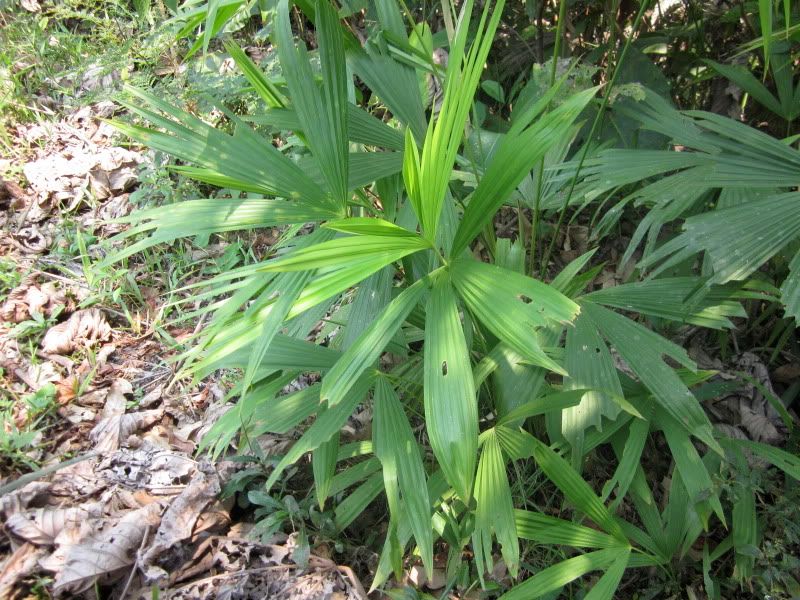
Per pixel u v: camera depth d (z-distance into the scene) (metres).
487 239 1.64
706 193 1.61
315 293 1.13
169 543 1.46
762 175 1.43
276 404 1.40
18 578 1.37
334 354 1.41
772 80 1.91
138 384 1.84
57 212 2.25
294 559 1.44
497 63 2.25
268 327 1.12
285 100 1.52
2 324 1.90
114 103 2.53
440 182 1.11
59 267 2.04
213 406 1.77
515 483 1.60
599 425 1.37
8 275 1.99
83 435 1.70
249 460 1.58
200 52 2.49
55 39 2.73
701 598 1.51
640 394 1.49
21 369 1.80
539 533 1.38
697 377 1.46
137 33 2.52
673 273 1.80
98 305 1.99
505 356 1.42
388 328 1.14
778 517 1.50
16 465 1.59
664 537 1.46
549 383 1.66
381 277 1.44
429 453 1.60
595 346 1.40
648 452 1.72
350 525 1.60
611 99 1.69
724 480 1.47
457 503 1.42
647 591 1.49
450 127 1.07
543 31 2.16
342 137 1.26
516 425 1.39
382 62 1.50
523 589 1.34
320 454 1.36
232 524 1.56
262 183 1.23
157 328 1.93
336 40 1.22
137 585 1.42
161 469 1.60
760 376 1.78
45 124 2.46
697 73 2.03
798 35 1.59
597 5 2.12
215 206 1.26
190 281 2.12
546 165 1.72
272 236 2.21
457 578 1.44
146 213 1.26
